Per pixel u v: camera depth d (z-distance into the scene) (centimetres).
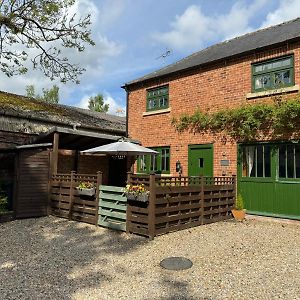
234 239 750
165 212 795
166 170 1325
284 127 962
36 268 547
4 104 1343
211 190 962
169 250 658
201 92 1219
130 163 1473
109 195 854
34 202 1008
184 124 1253
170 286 472
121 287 467
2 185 985
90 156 1477
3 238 750
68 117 1506
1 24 1265
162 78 1368
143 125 1435
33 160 1017
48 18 1298
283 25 1333
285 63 1002
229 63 1140
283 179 971
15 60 1359
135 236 770
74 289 458
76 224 905
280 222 954
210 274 522
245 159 1070
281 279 499
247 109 1039
